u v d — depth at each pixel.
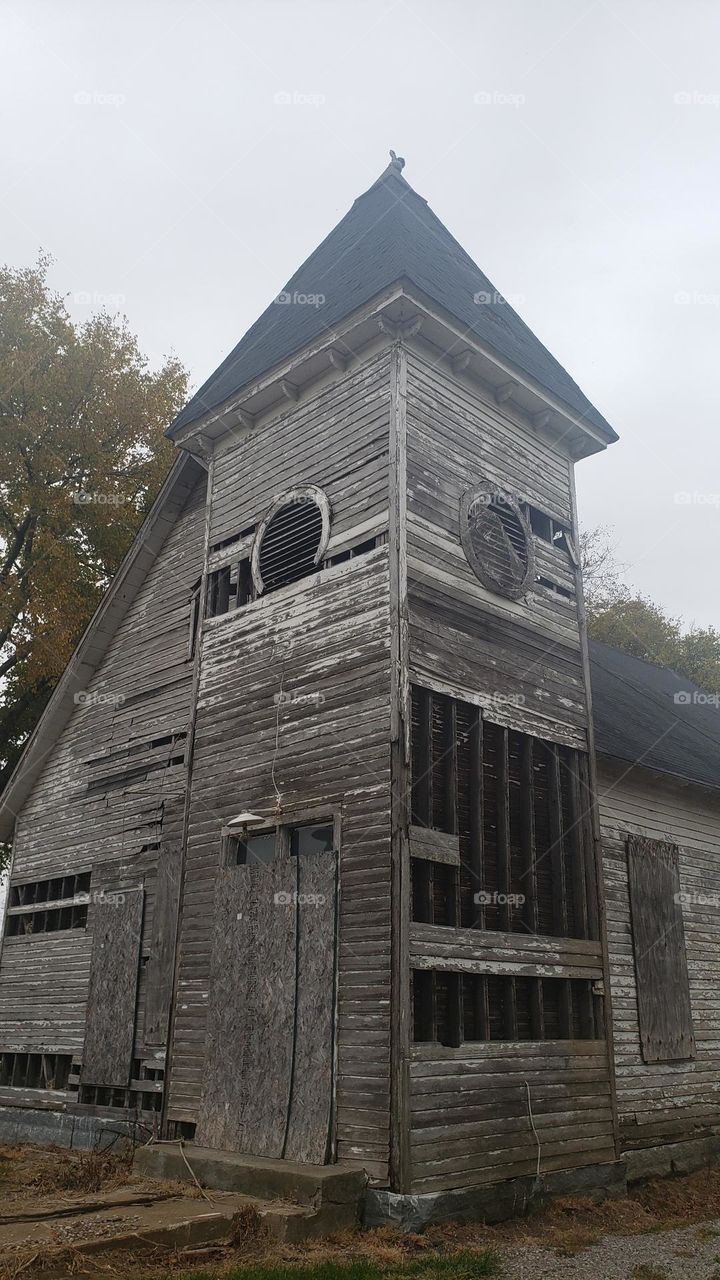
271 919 11.07
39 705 27.06
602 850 14.25
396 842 9.99
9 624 24.19
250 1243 8.09
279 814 11.48
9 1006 17.00
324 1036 9.98
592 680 19.34
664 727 18.81
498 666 12.09
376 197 15.99
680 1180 12.90
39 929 17.19
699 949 15.58
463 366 12.61
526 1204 10.02
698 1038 14.89
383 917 9.86
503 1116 10.16
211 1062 11.21
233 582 13.53
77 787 17.05
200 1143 10.88
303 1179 8.85
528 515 13.40
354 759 10.79
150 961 14.02
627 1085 13.18
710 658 40.28
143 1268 7.23
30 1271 6.75
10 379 23.38
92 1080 14.28
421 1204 8.84
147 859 14.78
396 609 10.86
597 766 14.40
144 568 16.97
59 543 24.14
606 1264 8.36
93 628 17.16
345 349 12.52
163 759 15.11
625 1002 13.70
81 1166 11.12
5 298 24.61
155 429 26.89
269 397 13.61
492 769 11.77
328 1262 7.44
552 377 14.55
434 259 13.94
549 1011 11.53
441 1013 10.16
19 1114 15.55
